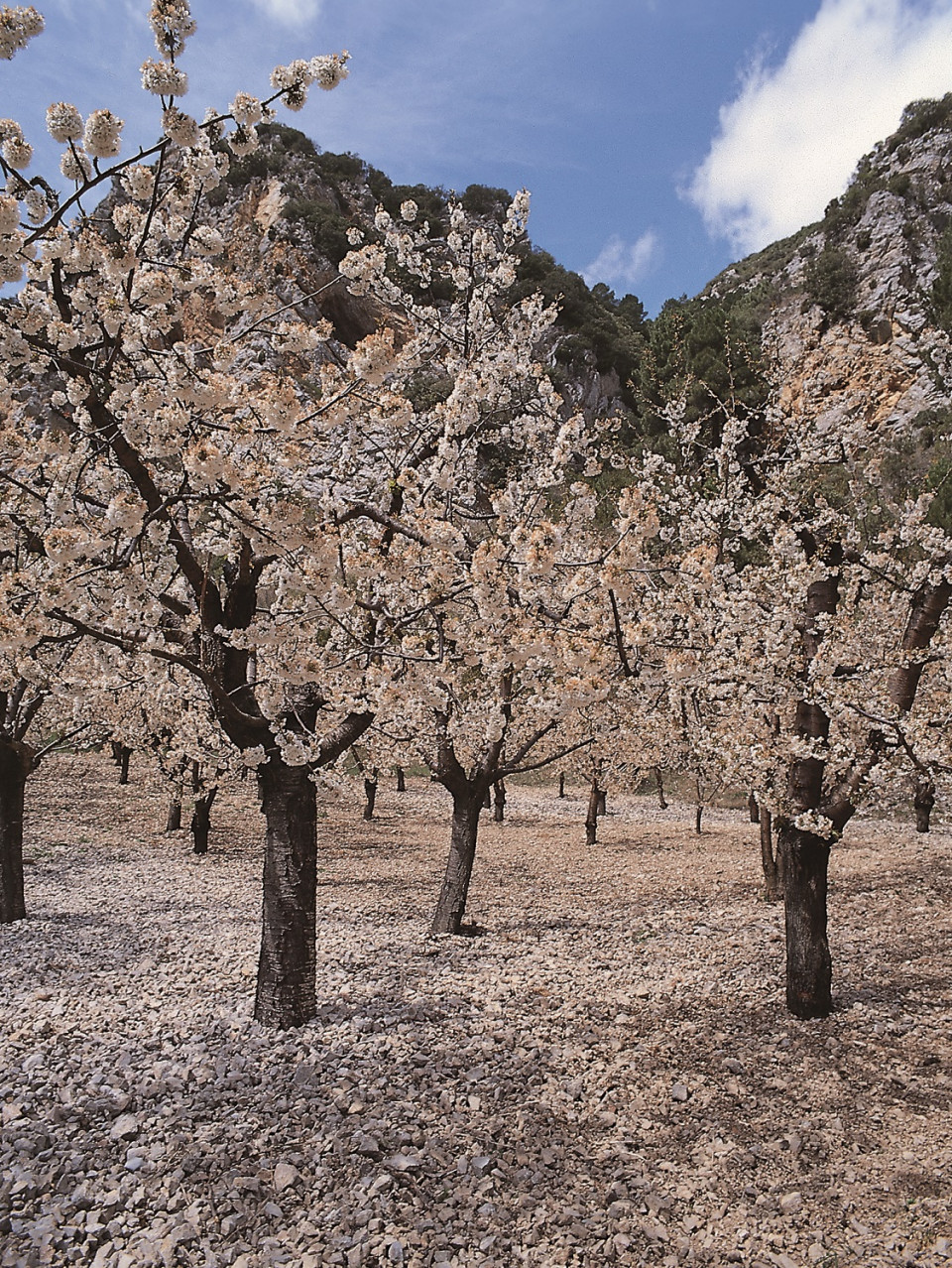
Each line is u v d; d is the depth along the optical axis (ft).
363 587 18.08
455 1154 13.83
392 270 27.09
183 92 11.80
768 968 24.91
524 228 26.68
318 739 18.17
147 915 32.78
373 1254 11.25
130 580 15.79
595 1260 11.36
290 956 19.22
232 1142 13.92
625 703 27.02
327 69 12.52
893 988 22.39
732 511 28.35
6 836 31.22
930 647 22.63
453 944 28.35
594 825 55.11
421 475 18.84
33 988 22.76
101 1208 12.18
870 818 58.13
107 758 80.89
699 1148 14.42
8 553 15.05
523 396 26.08
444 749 29.17
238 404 14.79
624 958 26.81
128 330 14.29
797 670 20.71
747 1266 11.34
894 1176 13.43
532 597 15.35
